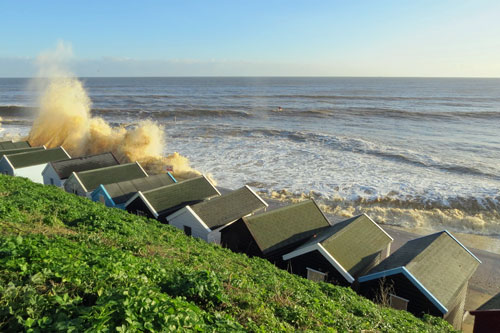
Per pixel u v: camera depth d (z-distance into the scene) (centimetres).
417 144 5872
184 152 5447
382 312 1237
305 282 1423
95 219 1591
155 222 2006
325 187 3797
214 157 5134
